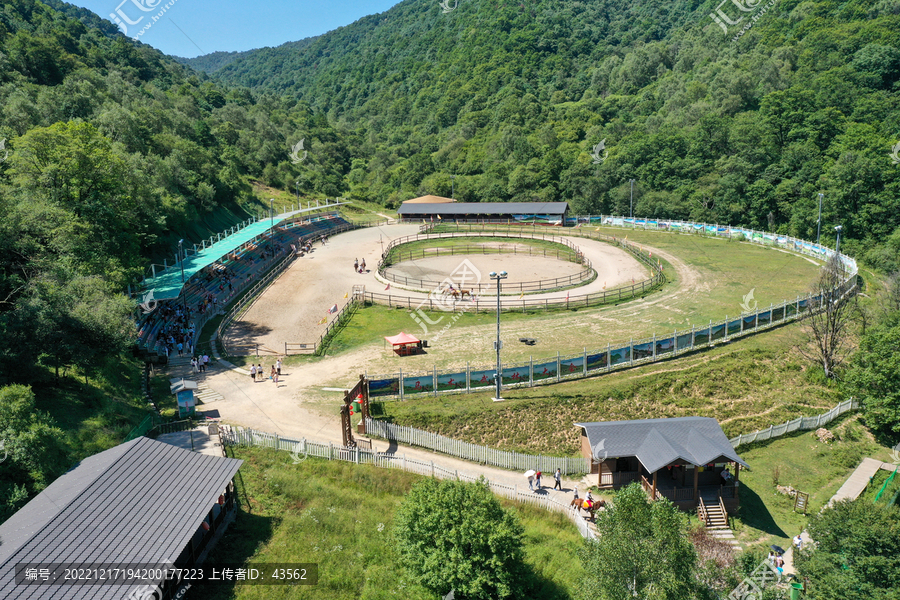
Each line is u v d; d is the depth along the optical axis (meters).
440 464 42.59
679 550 24.62
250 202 149.50
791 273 89.19
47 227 50.69
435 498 28.22
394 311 76.06
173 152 123.31
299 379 54.84
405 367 57.31
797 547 38.00
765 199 132.12
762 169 138.75
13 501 26.84
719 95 167.75
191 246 102.00
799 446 49.84
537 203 145.00
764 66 163.38
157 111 151.75
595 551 25.83
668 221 129.75
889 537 30.55
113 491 26.42
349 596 27.75
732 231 117.75
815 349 62.50
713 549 35.97
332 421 46.47
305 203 165.88
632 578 24.41
